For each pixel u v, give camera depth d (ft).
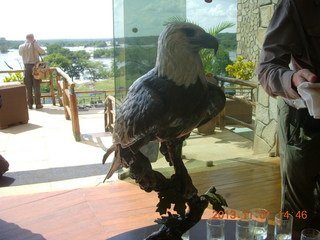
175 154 4.40
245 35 14.47
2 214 8.47
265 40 5.08
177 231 4.58
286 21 4.92
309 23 4.91
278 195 9.36
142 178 3.97
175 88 3.50
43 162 13.46
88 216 8.32
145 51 10.19
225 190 9.75
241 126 14.34
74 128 16.33
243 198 9.28
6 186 11.10
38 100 23.63
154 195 9.35
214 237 4.98
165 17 10.02
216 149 12.67
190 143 13.17
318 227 5.97
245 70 13.28
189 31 3.41
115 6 9.83
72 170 12.46
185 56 3.43
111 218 8.21
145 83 3.59
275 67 4.79
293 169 5.67
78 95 24.09
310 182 5.72
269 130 12.39
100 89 22.48
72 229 7.77
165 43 3.44
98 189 9.82
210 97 3.95
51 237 7.44
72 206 8.85
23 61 22.99
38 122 20.07
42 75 22.82
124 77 10.26
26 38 22.62
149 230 5.67
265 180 10.31
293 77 4.32
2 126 18.53
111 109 17.08
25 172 12.33
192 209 4.59
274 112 12.00
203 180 10.46
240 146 12.98
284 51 4.93
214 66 12.65
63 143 16.03
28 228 7.82
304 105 5.23
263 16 12.14
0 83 20.76
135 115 3.47
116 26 9.97
